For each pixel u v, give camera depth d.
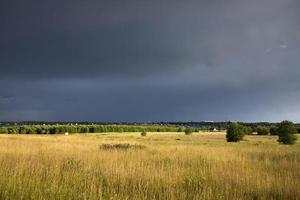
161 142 52.34
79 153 22.17
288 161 21.53
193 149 29.66
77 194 9.73
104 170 14.32
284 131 51.03
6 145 28.06
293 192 11.05
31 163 15.52
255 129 109.44
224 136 97.38
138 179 12.32
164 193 10.12
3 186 10.03
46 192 9.55
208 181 12.41
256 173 14.78
